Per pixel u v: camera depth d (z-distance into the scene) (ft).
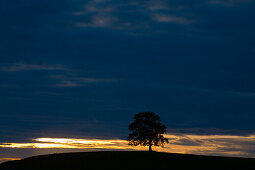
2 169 187.93
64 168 187.42
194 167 190.39
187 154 236.84
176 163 201.05
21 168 188.85
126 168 186.91
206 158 220.02
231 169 185.78
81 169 184.24
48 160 210.38
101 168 186.29
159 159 212.84
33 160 211.41
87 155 227.61
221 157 225.76
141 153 236.22
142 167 189.47
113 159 211.82
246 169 186.29
